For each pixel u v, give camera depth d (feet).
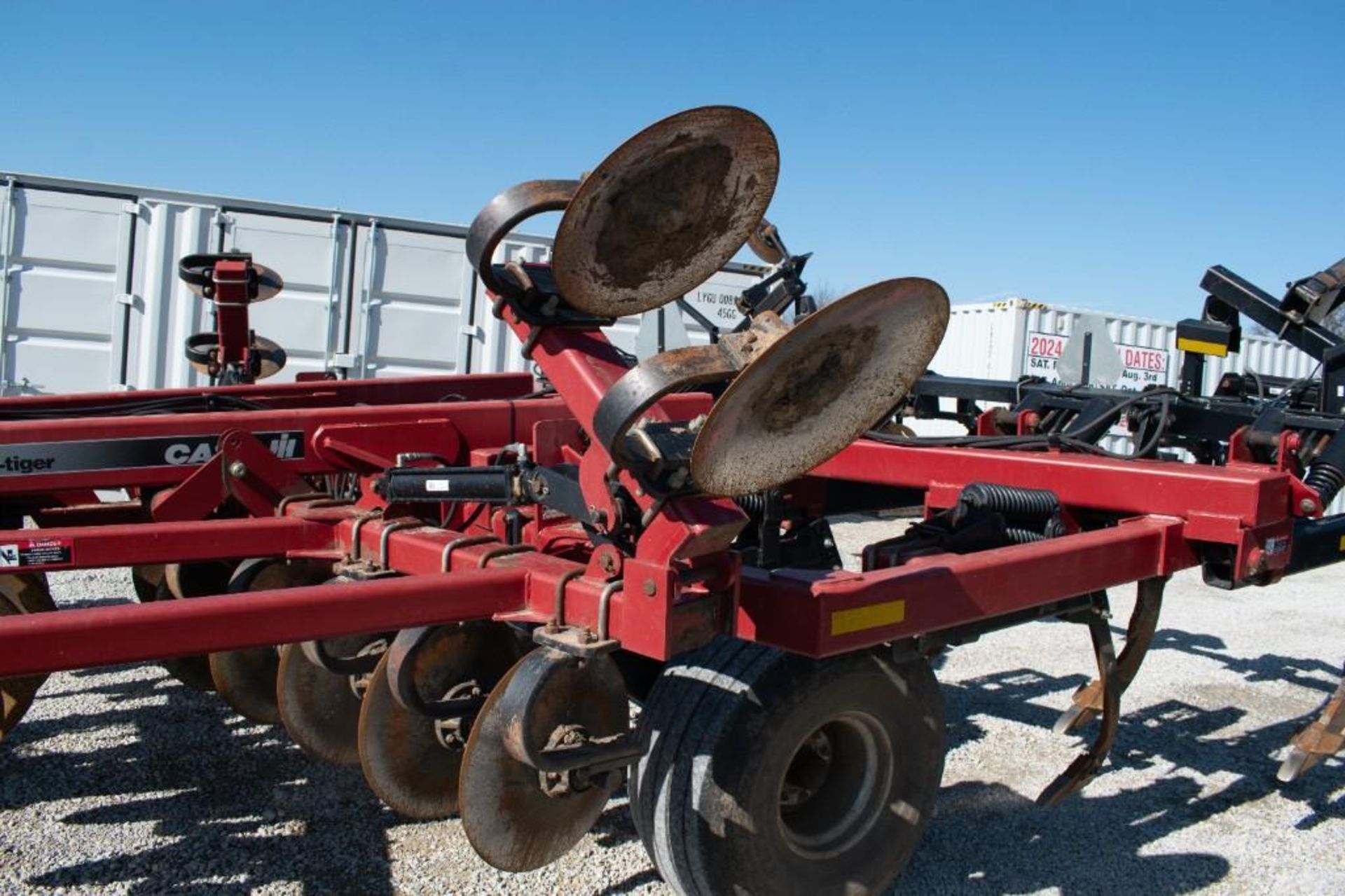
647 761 8.90
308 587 7.79
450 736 10.22
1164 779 14.19
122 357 30.63
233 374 18.12
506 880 10.43
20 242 29.48
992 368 45.73
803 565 13.15
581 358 8.55
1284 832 12.76
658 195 7.55
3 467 11.28
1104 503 11.92
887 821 9.70
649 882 10.49
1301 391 16.30
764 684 8.62
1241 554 10.87
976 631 9.77
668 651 7.57
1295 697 18.17
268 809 11.78
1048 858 11.59
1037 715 16.37
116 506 13.76
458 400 16.83
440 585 8.17
